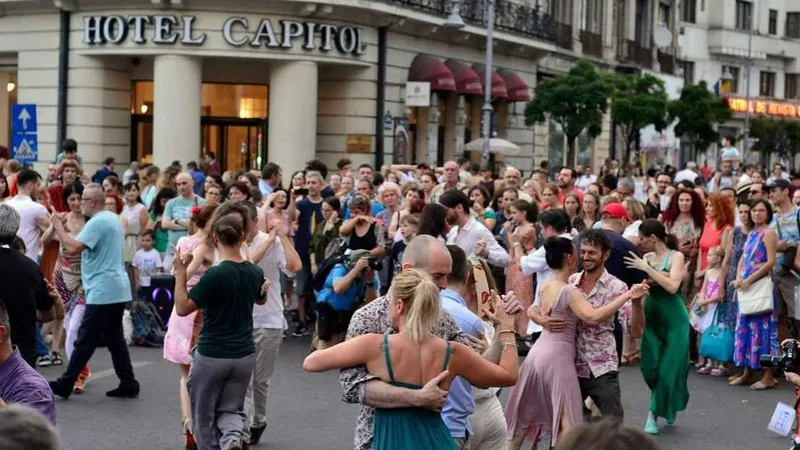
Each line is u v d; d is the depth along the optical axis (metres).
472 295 9.04
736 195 19.84
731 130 84.31
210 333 10.04
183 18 33.31
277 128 34.31
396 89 37.69
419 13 37.50
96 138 35.03
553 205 19.38
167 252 19.39
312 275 18.23
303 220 19.00
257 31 33.47
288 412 13.27
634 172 38.62
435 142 41.06
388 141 37.22
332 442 11.91
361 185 19.69
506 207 19.06
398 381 6.80
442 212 12.88
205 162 27.52
